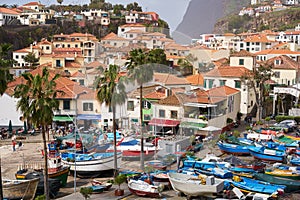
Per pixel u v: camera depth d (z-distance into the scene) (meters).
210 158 46.06
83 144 44.78
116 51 104.00
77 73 75.81
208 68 65.94
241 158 52.09
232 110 70.19
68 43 143.62
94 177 43.88
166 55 72.38
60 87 65.94
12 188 35.34
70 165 43.75
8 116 67.12
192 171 41.94
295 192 39.19
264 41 153.75
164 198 36.81
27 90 31.30
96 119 46.88
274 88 81.38
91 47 136.38
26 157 51.19
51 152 47.53
